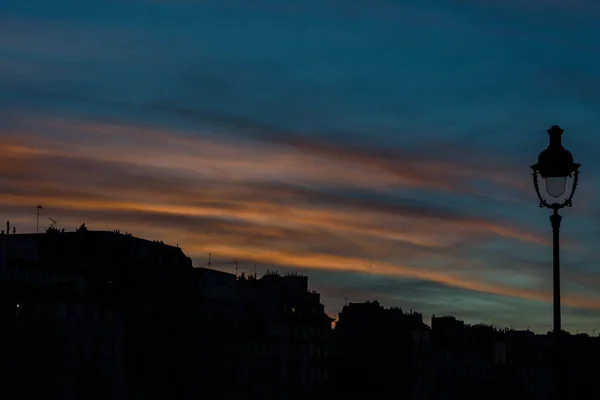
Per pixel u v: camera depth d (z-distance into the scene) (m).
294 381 190.88
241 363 172.88
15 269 124.38
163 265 158.38
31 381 121.69
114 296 142.00
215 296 174.88
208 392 162.12
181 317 157.38
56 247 141.62
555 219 34.34
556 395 33.53
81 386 131.25
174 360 153.50
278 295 191.12
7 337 118.75
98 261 145.50
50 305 126.69
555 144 34.81
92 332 135.00
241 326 177.00
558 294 34.00
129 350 143.50
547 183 34.56
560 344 33.78
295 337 193.00
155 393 147.88
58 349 127.00
